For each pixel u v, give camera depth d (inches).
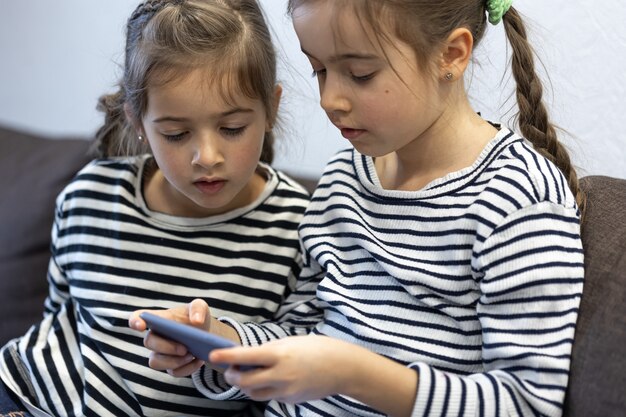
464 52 38.0
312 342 34.0
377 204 41.8
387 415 38.4
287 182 49.8
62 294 51.5
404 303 39.7
